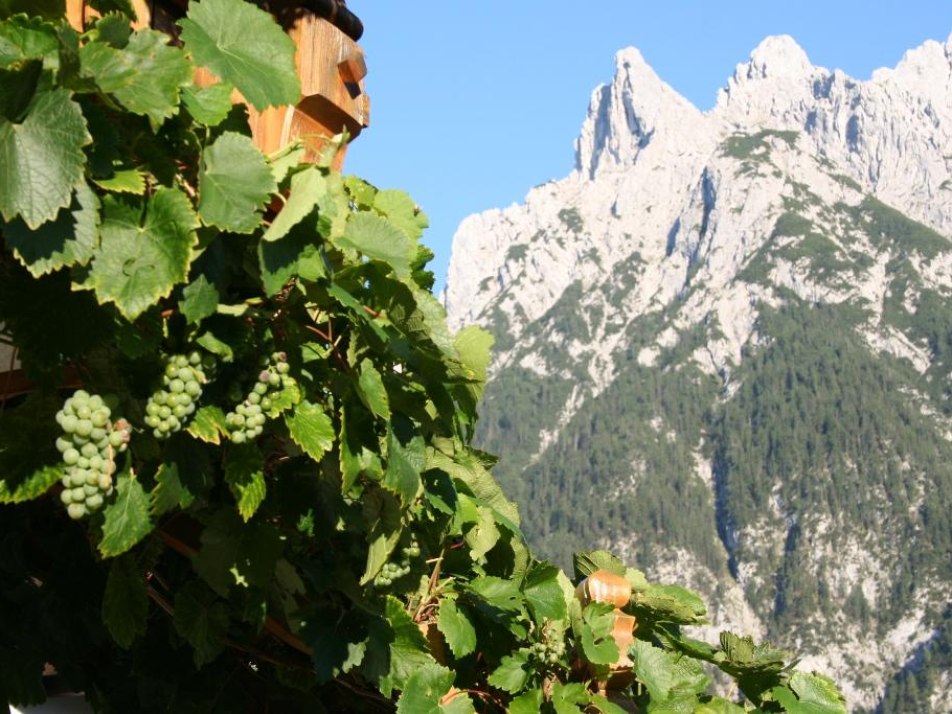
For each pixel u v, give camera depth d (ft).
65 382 6.77
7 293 6.16
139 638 8.66
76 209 5.86
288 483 7.95
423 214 9.39
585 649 10.25
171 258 6.23
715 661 12.39
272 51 7.07
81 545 8.11
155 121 6.27
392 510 8.20
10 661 8.09
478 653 10.48
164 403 6.64
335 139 8.95
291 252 6.95
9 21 5.66
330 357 7.76
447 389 8.86
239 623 9.02
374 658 8.66
